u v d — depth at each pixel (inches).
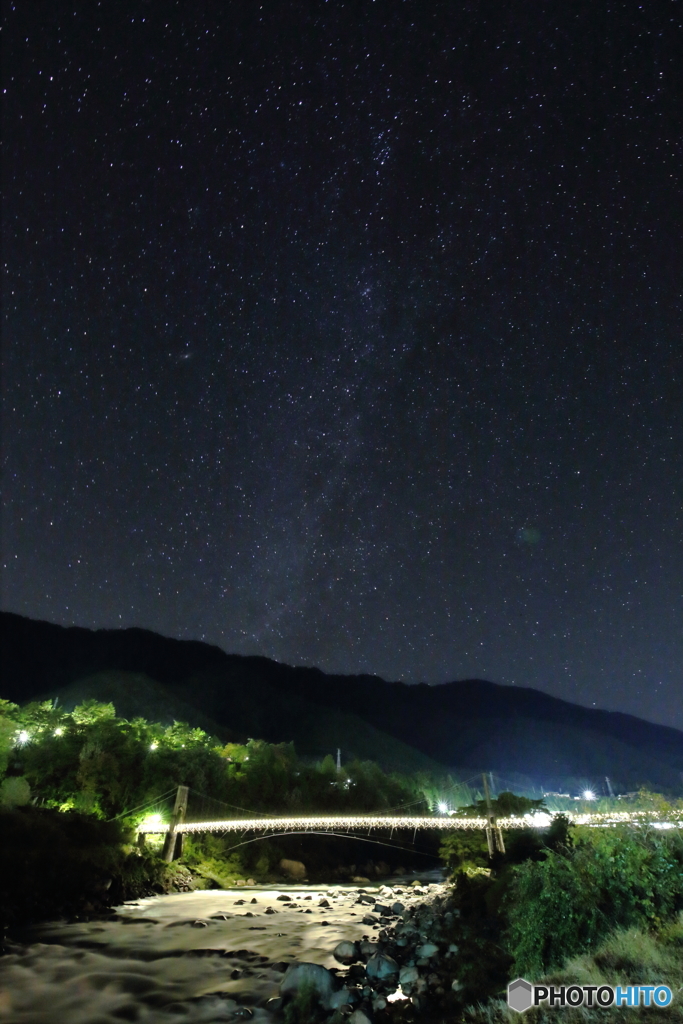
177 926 1154.7
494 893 885.8
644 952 454.0
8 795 1932.8
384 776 5167.3
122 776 2834.6
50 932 1116.5
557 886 564.1
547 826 2198.6
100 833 2018.9
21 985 736.3
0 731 2593.5
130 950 923.4
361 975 669.9
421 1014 518.9
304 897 1811.0
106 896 1555.1
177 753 3371.1
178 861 2506.2
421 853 4200.3
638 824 588.7
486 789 3388.3
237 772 3934.5
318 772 4667.8
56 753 2709.2
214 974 750.5
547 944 526.6
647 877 534.9
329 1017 526.0
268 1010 578.2
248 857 2974.9
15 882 1373.0
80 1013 624.7
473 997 532.1
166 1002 642.2
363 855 3946.9
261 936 1016.9
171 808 2920.8
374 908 1389.0
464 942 708.0
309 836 3688.5
